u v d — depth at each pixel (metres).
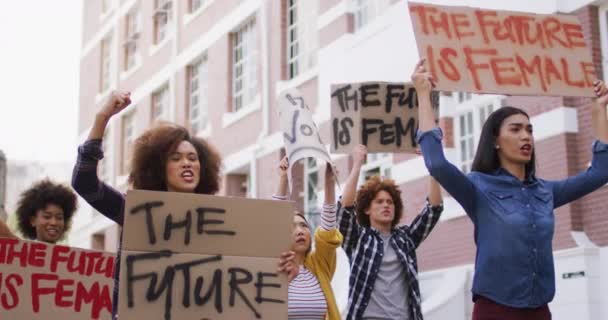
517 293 4.31
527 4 9.77
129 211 4.06
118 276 4.19
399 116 6.79
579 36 5.32
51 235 6.53
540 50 5.22
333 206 5.78
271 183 15.15
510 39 5.20
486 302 4.38
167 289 4.03
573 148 9.14
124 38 22.72
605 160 4.81
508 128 4.59
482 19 5.19
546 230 4.42
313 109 14.16
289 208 4.24
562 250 8.95
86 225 24.12
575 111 9.21
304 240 5.83
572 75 5.21
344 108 6.85
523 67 5.15
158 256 4.05
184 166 4.36
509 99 10.05
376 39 12.24
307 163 14.45
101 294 5.76
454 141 11.02
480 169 4.67
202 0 19.14
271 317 4.11
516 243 4.34
